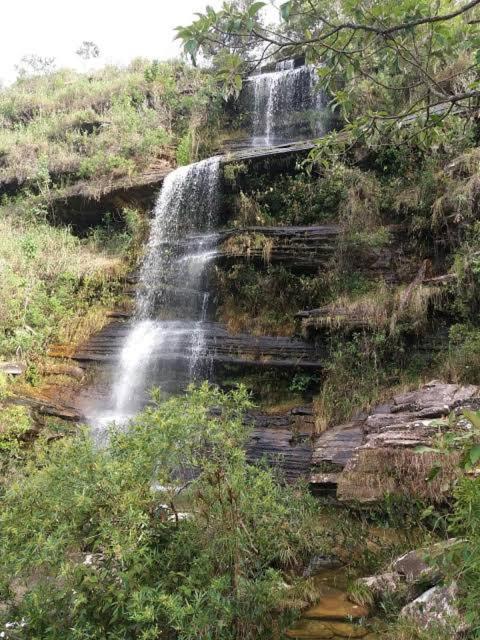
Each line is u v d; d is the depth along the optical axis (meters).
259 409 7.80
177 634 2.84
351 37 2.84
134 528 2.79
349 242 8.41
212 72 15.73
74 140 14.96
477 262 6.59
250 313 9.19
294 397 7.79
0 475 5.40
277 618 3.35
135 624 2.70
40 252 11.30
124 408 8.62
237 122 14.51
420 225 7.82
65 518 2.90
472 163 7.40
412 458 5.00
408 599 3.46
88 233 12.93
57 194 13.02
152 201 12.37
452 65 8.12
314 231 8.95
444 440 2.44
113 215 12.84
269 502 3.55
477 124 7.60
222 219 11.09
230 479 3.18
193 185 11.45
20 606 2.98
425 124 3.39
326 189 9.50
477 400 5.50
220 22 2.68
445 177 7.69
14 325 9.30
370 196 8.73
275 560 4.14
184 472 3.55
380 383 6.95
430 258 7.82
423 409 5.70
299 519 4.53
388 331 7.14
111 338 9.90
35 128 16.39
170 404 3.29
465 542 2.39
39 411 7.69
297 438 6.86
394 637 3.06
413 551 3.79
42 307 9.95
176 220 11.65
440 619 2.98
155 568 2.94
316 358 7.79
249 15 2.61
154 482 3.09
